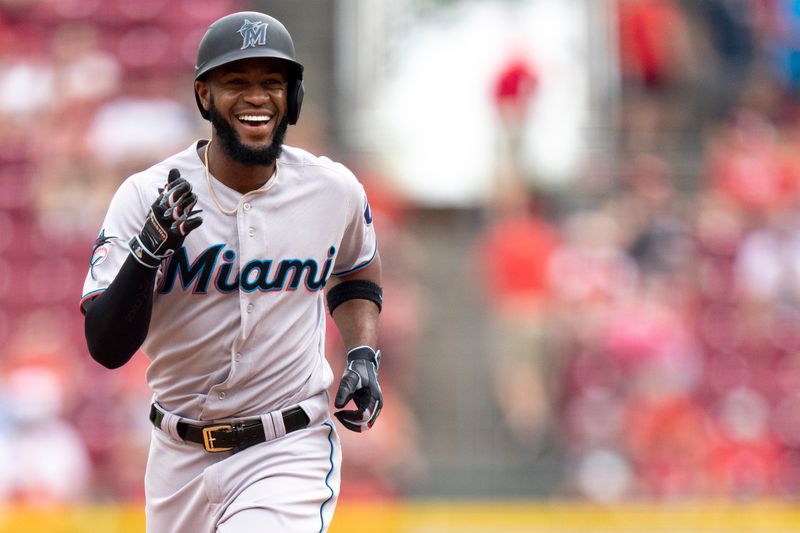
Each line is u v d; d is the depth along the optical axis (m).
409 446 34.09
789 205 39.47
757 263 37.72
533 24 45.75
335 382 32.81
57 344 35.66
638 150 42.34
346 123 45.09
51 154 39.06
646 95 43.88
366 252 12.98
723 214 38.69
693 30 44.53
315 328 12.30
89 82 40.62
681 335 35.53
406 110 45.25
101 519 29.88
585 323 35.44
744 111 43.56
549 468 33.84
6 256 37.78
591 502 32.97
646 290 36.12
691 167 40.81
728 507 31.69
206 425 12.01
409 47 46.41
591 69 44.81
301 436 12.11
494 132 39.91
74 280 37.50
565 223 37.53
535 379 35.25
